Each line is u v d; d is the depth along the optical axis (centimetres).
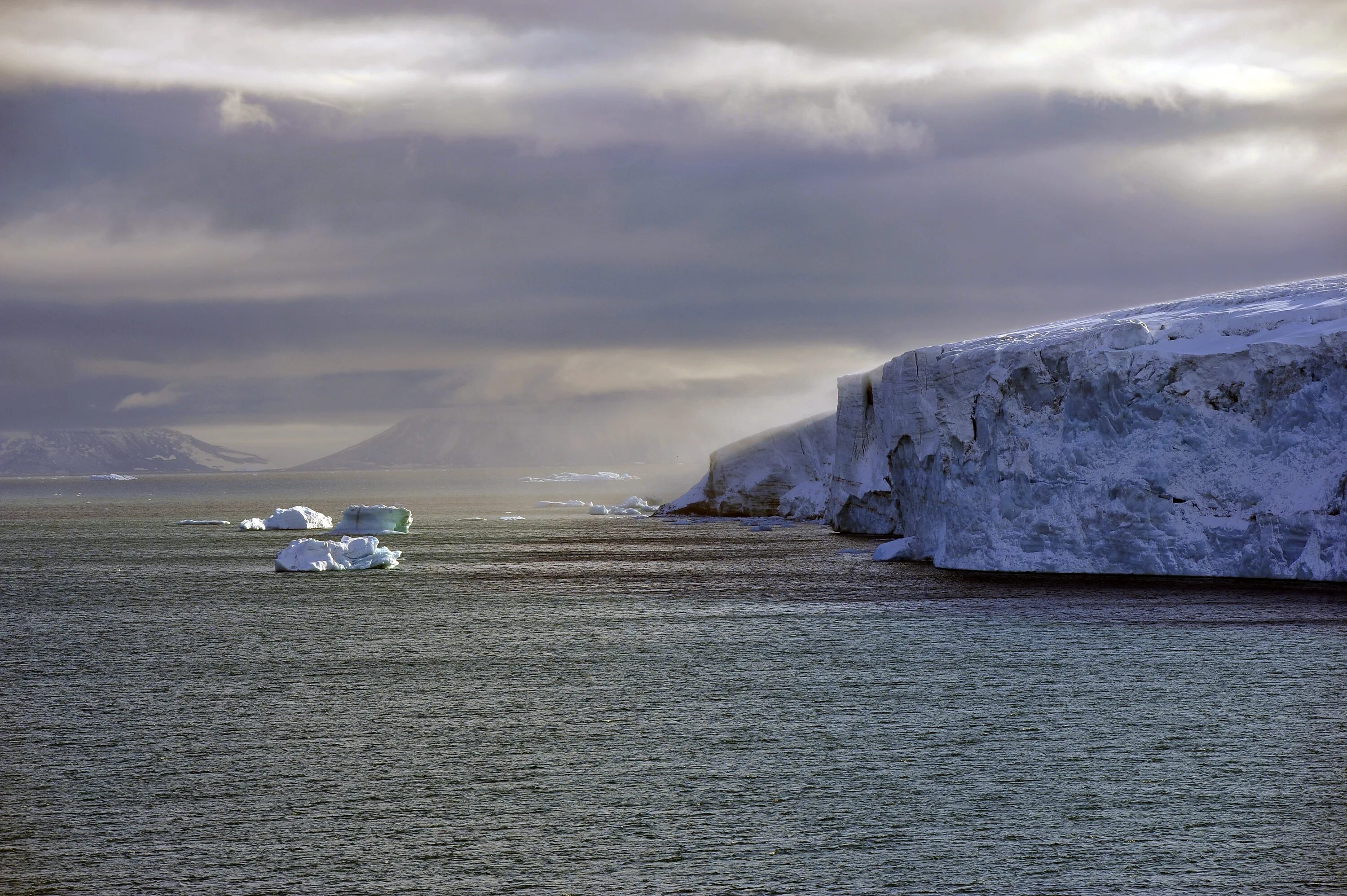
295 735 5859
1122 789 4769
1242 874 3888
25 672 7888
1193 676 6950
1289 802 4569
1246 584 10694
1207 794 4691
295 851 4181
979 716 6081
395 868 4019
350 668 7894
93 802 4769
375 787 4925
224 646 8962
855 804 4628
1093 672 7162
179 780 5072
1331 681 6731
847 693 6719
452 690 7019
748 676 7306
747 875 3922
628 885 3850
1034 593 10888
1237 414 11200
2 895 3819
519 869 3994
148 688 7244
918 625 9306
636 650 8450
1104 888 3800
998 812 4519
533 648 8650
